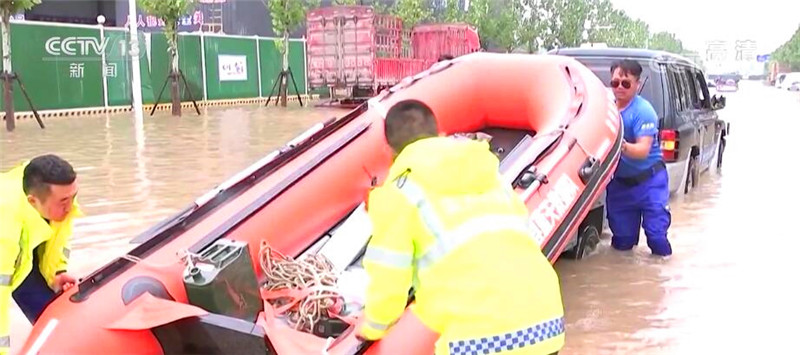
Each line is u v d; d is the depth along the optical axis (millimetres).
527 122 6043
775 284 5551
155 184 9086
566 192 4754
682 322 4809
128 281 3568
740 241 6777
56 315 3375
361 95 22766
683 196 8859
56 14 31250
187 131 15578
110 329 3297
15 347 4125
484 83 6156
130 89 22141
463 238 2551
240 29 35000
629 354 4312
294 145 4996
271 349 3045
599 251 6480
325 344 3166
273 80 28109
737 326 4742
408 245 2559
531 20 51719
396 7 29453
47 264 3629
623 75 5996
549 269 2691
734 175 10539
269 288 3973
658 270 5902
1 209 3037
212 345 3193
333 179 4902
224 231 4164
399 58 24047
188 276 3500
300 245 4594
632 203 6211
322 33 22531
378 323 2633
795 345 4441
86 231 6809
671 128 7660
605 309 5043
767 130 18328
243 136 14539
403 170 2623
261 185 4625
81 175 9688
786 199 8695
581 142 5113
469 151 2646
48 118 19125
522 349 2500
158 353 3346
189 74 24297
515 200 2783
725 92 52844
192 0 25328
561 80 5828
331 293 3768
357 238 4613
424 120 2779
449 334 2531
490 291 2510
